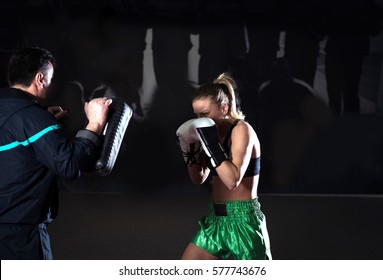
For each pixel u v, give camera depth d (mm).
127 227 6930
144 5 8859
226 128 3398
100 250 5883
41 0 8914
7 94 2783
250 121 8961
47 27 8961
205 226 3453
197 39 8875
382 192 9000
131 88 8977
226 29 8852
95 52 8953
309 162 9000
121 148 9117
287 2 8766
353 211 7914
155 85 8961
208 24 8852
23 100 2756
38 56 2854
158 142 9062
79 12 8922
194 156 3420
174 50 8898
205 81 8914
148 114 9016
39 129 2674
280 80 8891
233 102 3453
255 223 3340
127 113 2934
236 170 3109
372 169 8961
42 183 2773
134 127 9070
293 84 8891
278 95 8906
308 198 8820
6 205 2723
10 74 2852
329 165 9000
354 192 9016
